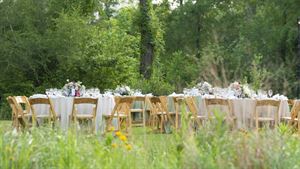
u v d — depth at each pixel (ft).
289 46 141.90
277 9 146.41
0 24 114.73
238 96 58.23
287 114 56.65
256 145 19.76
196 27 199.00
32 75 116.26
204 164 18.81
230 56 161.17
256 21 157.89
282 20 146.82
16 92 114.42
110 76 115.03
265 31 148.87
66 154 20.85
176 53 180.14
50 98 54.24
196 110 53.98
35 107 55.31
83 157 21.04
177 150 21.21
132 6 169.48
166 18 199.62
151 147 24.77
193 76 166.20
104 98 54.08
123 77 116.06
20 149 21.07
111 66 114.93
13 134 22.13
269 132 21.99
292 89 122.83
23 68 114.62
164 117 63.00
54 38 112.27
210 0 195.21
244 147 19.47
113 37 117.60
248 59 151.23
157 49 129.49
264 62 142.72
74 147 21.58
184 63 177.78
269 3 150.92
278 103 53.06
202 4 195.52
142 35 128.06
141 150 23.73
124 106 59.67
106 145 23.58
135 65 129.08
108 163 21.01
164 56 199.31
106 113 53.98
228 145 20.03
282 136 22.43
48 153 21.12
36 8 116.98
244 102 55.62
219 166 18.74
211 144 20.77
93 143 24.58
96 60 113.09
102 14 131.95
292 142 22.34
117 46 116.67
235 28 197.26
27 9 116.26
